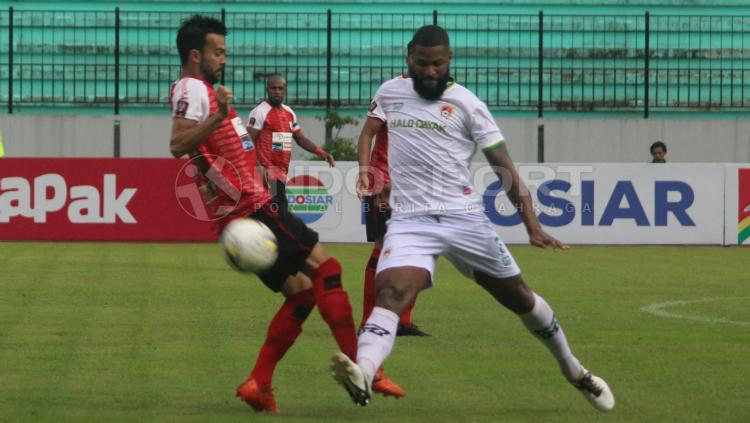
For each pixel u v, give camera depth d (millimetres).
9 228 61062
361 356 17422
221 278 43000
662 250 59844
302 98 84375
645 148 80500
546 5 87250
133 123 78625
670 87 85750
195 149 19703
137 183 61938
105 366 24281
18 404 20188
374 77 84562
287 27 85500
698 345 27859
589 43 86625
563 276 45594
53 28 84062
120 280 42062
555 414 19750
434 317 32844
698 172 62844
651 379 23203
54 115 78438
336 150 72688
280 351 19938
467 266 19531
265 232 19109
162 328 29984
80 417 19094
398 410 20078
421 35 19578
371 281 30078
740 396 21422
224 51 20453
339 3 86625
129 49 84938
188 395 21250
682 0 87812
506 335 29344
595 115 84188
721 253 58031
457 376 23484
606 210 62562
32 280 41719
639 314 33781
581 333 29844
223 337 28516
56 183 61344
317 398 21156
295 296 20125
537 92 85562
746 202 63094
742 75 83875
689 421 19141
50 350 26344
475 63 85688
